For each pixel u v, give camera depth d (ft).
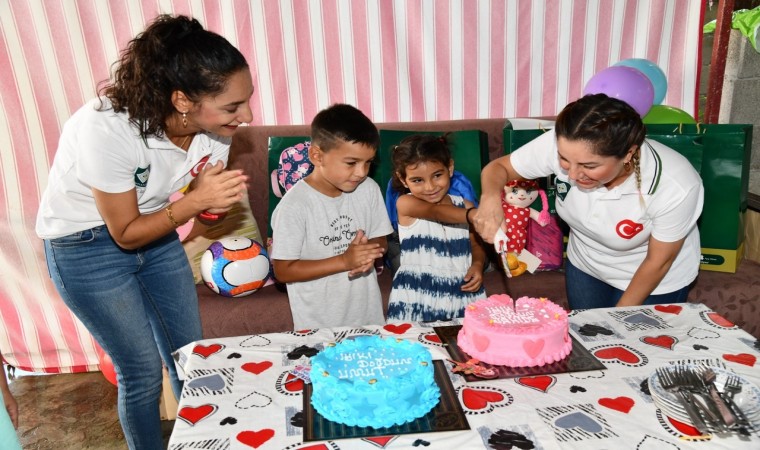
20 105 8.20
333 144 5.32
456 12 8.75
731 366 3.84
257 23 8.54
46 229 4.75
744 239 7.77
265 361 4.05
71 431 7.34
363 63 8.88
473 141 8.09
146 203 4.95
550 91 9.21
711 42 10.22
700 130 7.09
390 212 7.45
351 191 5.86
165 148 4.63
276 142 8.21
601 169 4.53
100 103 4.41
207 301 7.32
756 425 3.19
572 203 5.51
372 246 5.37
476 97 9.16
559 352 3.96
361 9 8.65
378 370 3.59
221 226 7.83
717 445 3.08
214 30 8.50
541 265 7.83
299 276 5.62
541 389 3.63
